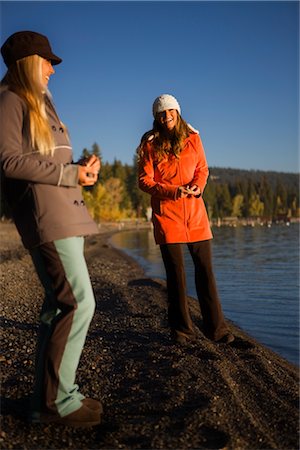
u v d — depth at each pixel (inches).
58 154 109.9
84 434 110.0
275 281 520.7
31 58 107.0
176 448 104.8
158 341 197.8
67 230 105.9
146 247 1252.5
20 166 101.4
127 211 3873.0
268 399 138.3
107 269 657.6
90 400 117.9
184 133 180.1
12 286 369.4
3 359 165.3
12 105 103.7
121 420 118.3
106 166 3961.6
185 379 148.6
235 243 1423.5
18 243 1042.7
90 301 109.7
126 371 157.2
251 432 114.4
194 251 182.9
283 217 4963.1
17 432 108.1
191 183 180.9
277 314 324.5
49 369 108.8
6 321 235.6
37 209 105.5
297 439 113.0
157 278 555.2
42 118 106.7
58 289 108.1
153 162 181.9
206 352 177.8
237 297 408.5
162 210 179.6
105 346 192.1
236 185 5477.4
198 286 187.2
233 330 256.7
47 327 113.2
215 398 132.1
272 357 190.7
